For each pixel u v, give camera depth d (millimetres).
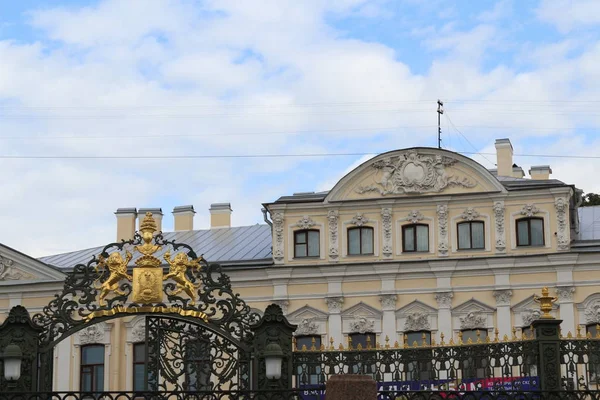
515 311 38062
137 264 20188
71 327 19922
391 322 38812
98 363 39969
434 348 19469
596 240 38875
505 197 39031
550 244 38531
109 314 20000
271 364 19125
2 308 41062
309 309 39469
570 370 18750
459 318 38469
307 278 39656
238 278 40062
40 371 19703
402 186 39844
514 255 38312
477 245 39188
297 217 40406
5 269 41219
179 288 20156
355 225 39938
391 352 19688
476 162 39281
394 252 39562
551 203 38781
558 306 37844
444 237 39281
